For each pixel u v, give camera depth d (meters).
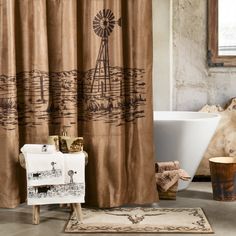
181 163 4.94
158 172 4.75
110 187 4.41
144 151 4.47
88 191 4.49
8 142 4.29
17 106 4.43
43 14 4.36
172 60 5.70
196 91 5.68
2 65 4.30
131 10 4.41
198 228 3.97
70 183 4.07
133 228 3.98
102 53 4.39
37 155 4.02
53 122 4.50
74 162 4.06
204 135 4.88
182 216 4.25
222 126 5.46
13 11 4.31
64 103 4.43
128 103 4.47
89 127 4.42
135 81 4.44
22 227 4.05
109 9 4.38
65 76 4.42
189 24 5.68
